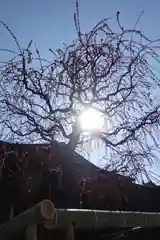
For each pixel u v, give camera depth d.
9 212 5.66
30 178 5.64
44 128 5.52
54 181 5.62
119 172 5.45
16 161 5.52
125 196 5.96
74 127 5.62
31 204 5.69
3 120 5.38
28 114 5.46
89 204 5.65
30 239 3.26
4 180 5.64
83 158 5.72
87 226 3.82
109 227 4.09
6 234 3.65
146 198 6.28
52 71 5.59
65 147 5.59
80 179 5.47
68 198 5.44
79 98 5.59
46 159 5.54
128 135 5.52
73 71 5.57
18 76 5.50
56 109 5.57
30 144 5.58
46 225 3.43
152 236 5.25
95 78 5.59
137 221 4.30
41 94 5.53
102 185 5.71
